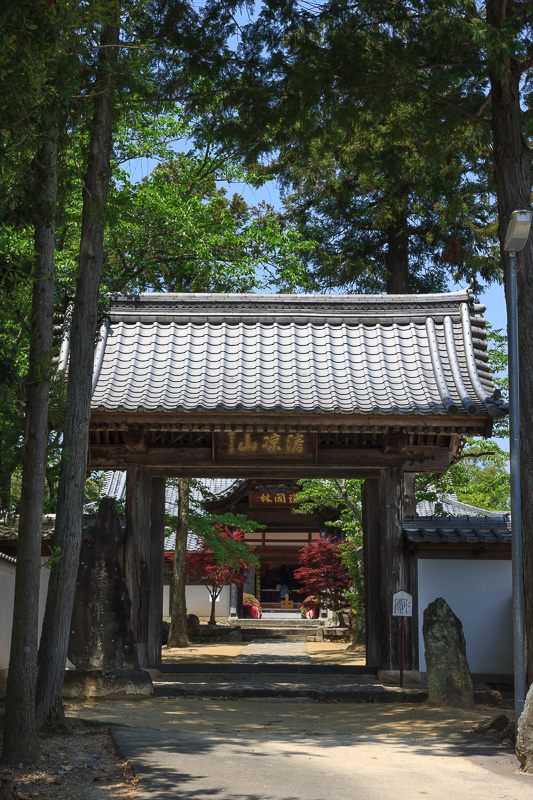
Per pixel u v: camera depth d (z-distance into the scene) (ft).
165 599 99.14
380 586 47.78
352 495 75.87
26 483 25.35
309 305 50.57
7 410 38.24
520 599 29.35
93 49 32.35
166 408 43.11
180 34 36.06
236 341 48.83
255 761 24.40
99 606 41.68
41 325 26.48
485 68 36.65
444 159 45.96
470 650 46.68
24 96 22.08
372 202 81.35
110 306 50.52
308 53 36.55
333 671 47.19
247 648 78.02
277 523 107.65
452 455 51.16
